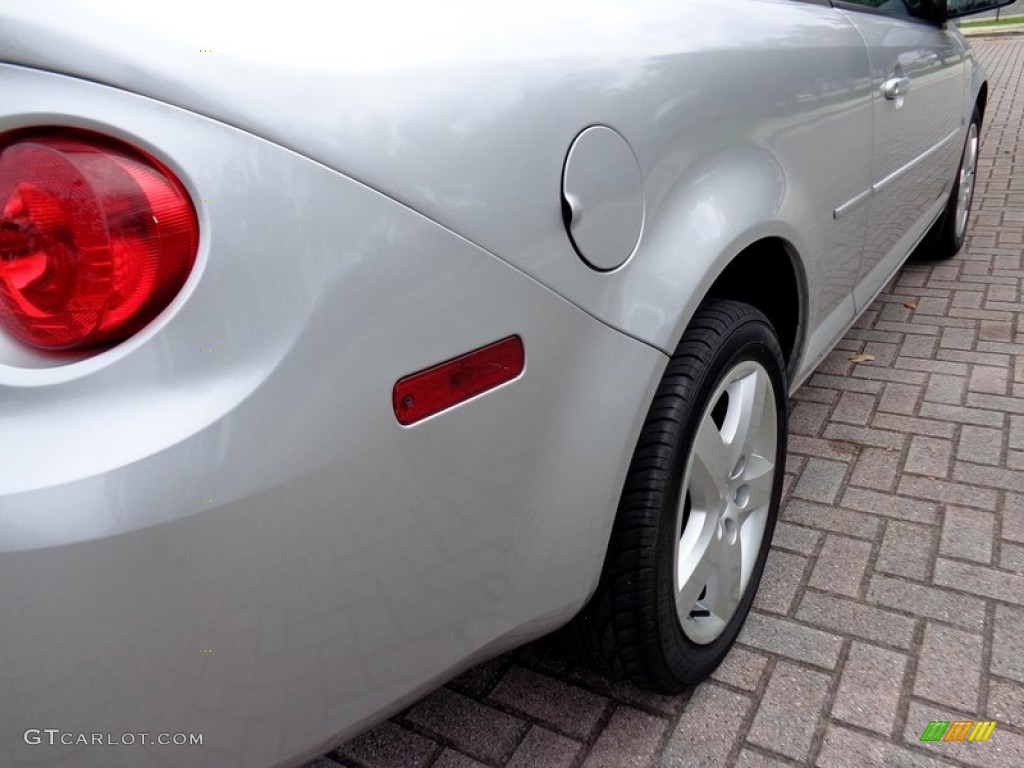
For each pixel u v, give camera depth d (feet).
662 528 4.83
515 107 3.72
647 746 5.49
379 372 3.21
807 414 9.77
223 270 2.91
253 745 3.38
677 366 4.93
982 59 41.14
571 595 4.42
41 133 2.85
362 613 3.44
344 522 3.24
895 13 9.37
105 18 2.85
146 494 2.81
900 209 9.43
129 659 2.96
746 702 5.77
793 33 6.25
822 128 6.43
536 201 3.72
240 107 2.94
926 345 11.41
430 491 3.50
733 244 4.97
